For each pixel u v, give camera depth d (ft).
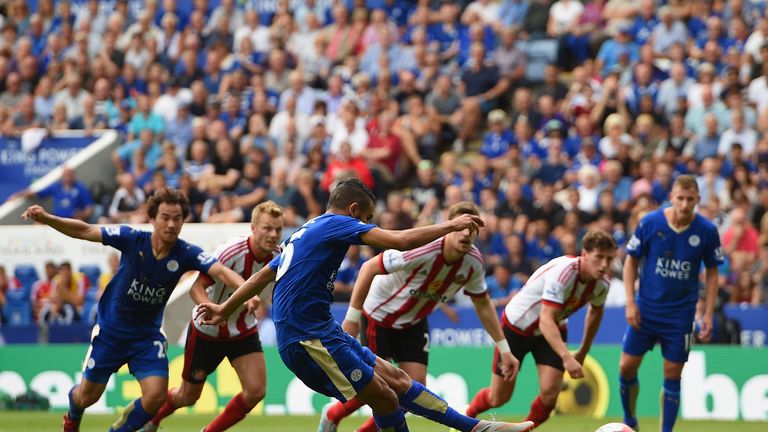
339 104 172.45
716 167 142.82
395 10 191.83
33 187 165.78
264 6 201.98
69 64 189.47
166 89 184.34
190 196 155.43
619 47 167.02
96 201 167.02
